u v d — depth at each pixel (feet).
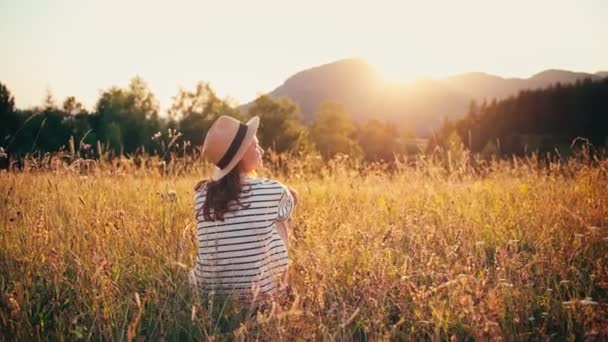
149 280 12.34
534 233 15.38
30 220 14.47
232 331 10.27
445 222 16.40
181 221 15.69
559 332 10.23
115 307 10.80
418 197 20.74
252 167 11.98
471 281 9.38
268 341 9.19
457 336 9.96
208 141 11.49
